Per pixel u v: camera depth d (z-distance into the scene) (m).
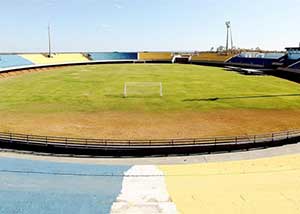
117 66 118.62
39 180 20.89
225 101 47.34
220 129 32.72
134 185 20.34
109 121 35.47
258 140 26.97
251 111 40.84
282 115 38.81
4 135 27.78
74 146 25.31
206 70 100.94
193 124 34.53
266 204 17.98
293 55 95.62
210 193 19.28
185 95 52.50
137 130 32.12
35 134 30.38
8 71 87.00
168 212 17.41
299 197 18.62
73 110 40.75
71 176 21.53
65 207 17.94
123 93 53.97
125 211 17.56
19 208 17.80
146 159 24.48
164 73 89.69
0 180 20.77
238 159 24.38
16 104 44.19
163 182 20.77
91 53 141.12
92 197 18.92
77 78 76.00
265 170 22.33
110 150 25.14
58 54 126.75
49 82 68.19
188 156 25.08
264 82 70.00
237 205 17.95
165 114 39.03
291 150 26.12
